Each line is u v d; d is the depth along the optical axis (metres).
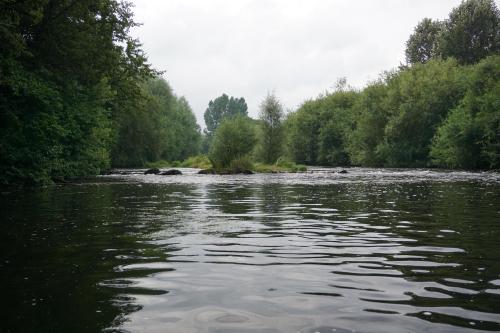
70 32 20.03
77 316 3.08
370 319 3.00
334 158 67.38
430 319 3.00
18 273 4.25
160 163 56.84
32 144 17.72
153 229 6.91
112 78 26.66
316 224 7.46
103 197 12.77
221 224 7.46
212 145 36.66
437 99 49.59
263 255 5.06
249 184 19.48
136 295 3.56
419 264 4.61
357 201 11.52
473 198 12.23
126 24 23.36
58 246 5.56
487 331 2.78
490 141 39.03
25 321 2.98
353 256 5.01
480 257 4.93
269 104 44.47
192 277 4.11
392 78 59.31
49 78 20.48
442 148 43.31
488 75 41.66
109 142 37.22
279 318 3.03
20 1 15.23
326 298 3.48
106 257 4.94
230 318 3.03
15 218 8.16
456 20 64.25
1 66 15.74
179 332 2.79
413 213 8.95
